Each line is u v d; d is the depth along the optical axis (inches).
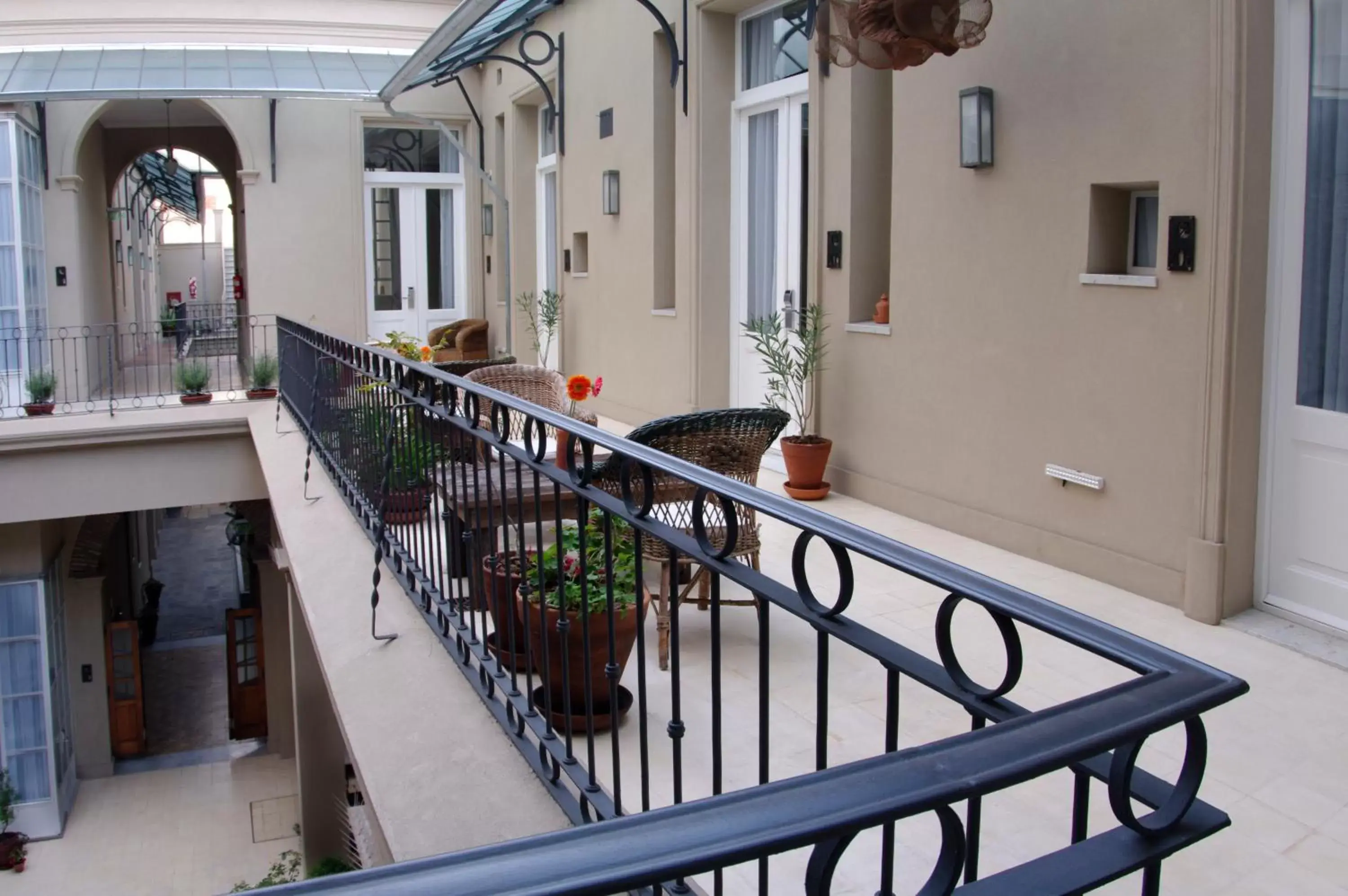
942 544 178.7
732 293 266.2
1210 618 139.7
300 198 459.2
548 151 399.2
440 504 176.1
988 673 128.6
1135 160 147.0
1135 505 151.3
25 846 345.7
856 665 132.3
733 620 149.3
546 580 115.8
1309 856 91.3
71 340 437.4
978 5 147.5
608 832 31.5
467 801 99.2
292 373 329.1
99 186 501.7
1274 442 138.9
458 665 129.0
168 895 315.0
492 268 456.8
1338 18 128.8
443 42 284.4
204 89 392.5
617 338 314.8
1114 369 152.8
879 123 207.3
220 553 725.9
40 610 356.5
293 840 346.9
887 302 204.4
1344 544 131.8
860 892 86.8
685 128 264.1
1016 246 168.2
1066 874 38.2
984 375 176.7
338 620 147.7
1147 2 144.0
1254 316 136.8
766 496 62.3
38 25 415.8
